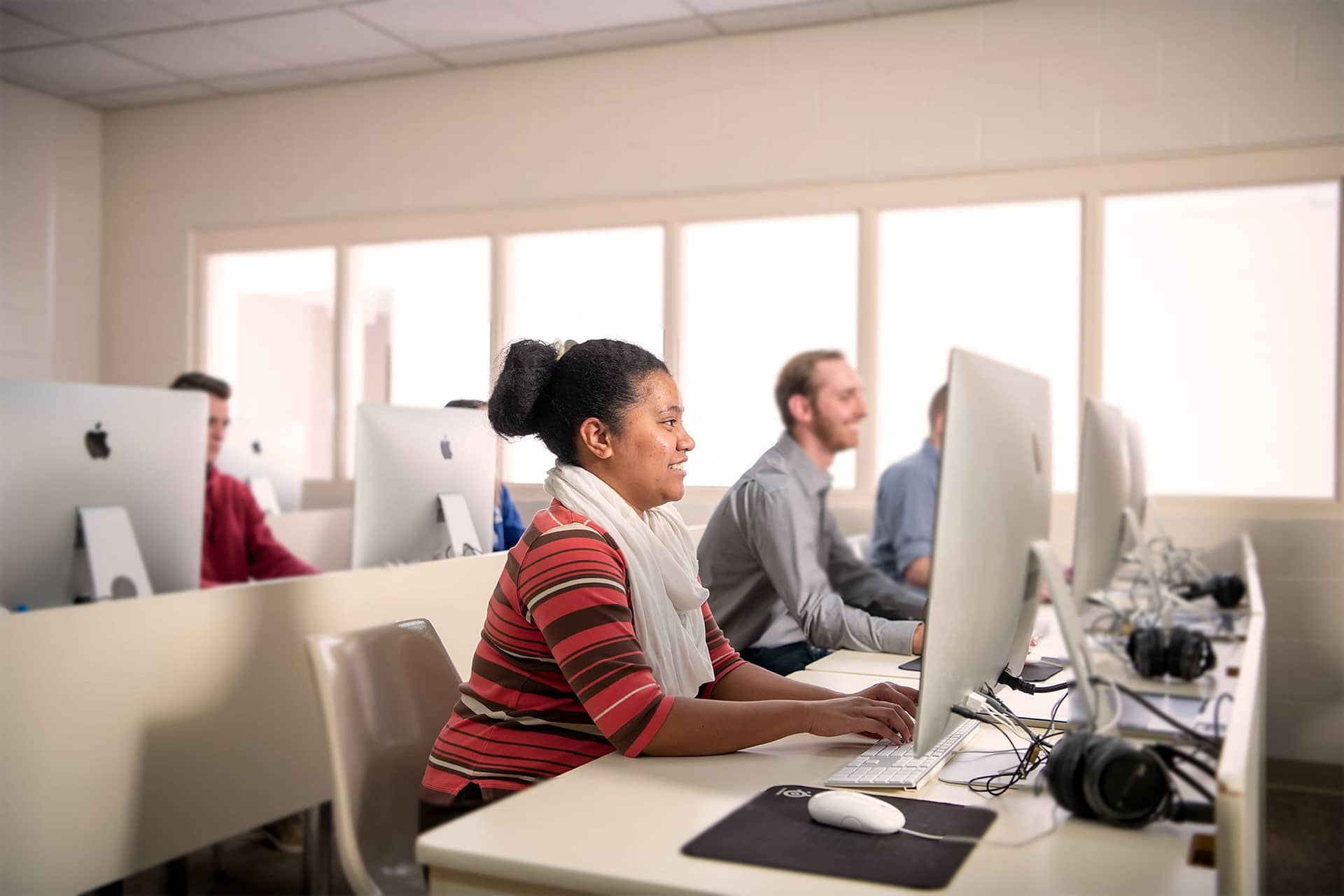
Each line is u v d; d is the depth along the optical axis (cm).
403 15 367
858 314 365
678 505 139
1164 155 327
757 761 112
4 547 170
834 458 279
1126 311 573
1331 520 313
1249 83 318
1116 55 331
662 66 387
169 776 159
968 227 501
